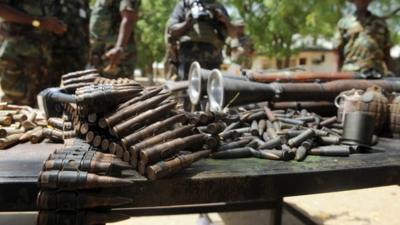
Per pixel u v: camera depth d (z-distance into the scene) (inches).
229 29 152.3
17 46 109.5
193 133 55.5
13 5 107.0
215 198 46.9
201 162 53.4
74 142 53.4
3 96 113.0
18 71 110.3
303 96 95.3
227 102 86.1
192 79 100.7
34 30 111.9
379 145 70.4
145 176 45.3
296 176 50.1
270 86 93.8
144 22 553.0
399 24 368.8
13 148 56.3
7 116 64.3
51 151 55.0
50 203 39.7
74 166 41.5
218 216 113.2
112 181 41.1
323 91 96.4
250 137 65.5
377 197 127.9
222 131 62.2
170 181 45.2
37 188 42.4
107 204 41.7
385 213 114.0
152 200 44.9
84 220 40.5
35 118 69.1
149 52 602.9
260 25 461.4
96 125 52.4
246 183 47.9
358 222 107.0
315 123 79.4
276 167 51.9
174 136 50.4
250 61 219.0
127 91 54.2
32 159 50.4
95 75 72.7
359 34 164.1
